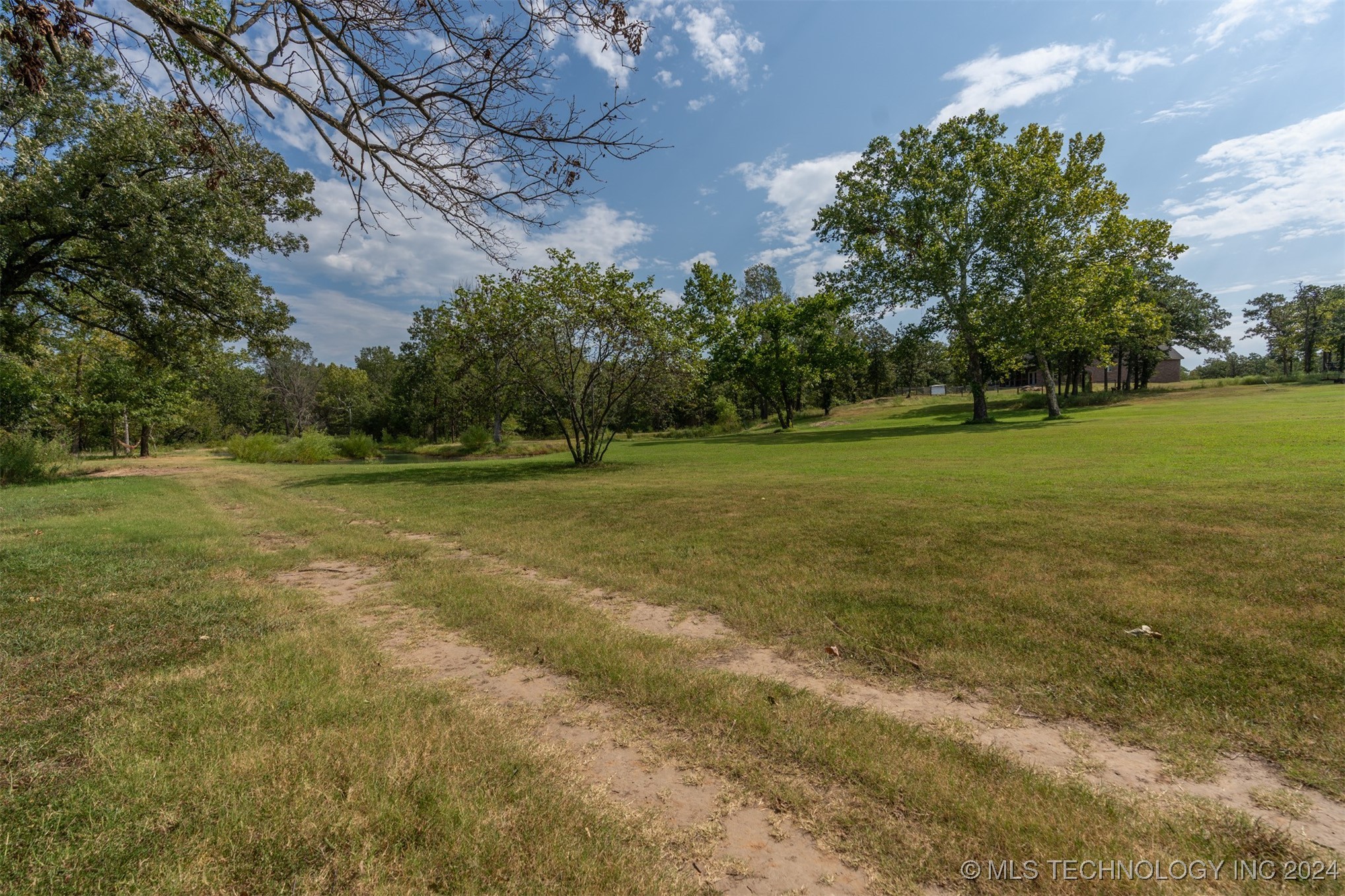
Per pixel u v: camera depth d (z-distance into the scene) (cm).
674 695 354
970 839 232
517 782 272
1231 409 2975
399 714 334
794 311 4406
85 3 348
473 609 524
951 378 7662
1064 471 1223
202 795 257
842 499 1033
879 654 407
